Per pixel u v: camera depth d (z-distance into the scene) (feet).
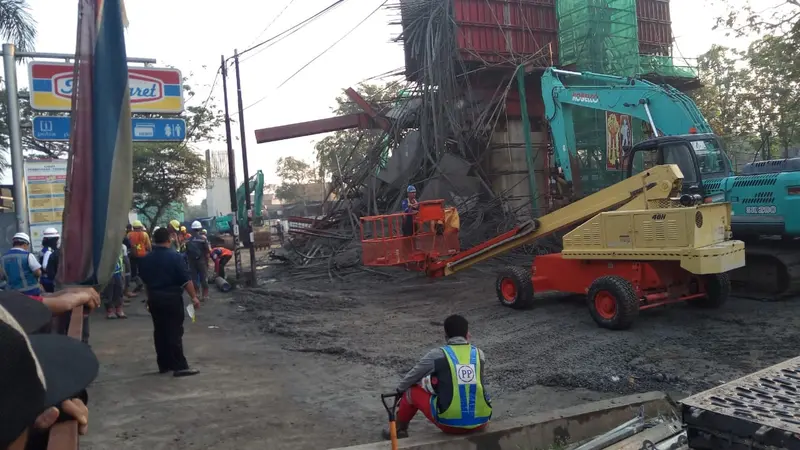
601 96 43.24
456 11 71.77
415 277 51.44
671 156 34.88
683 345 25.91
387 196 73.10
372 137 82.17
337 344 29.63
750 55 83.92
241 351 29.25
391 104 83.66
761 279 33.99
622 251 30.14
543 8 78.02
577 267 33.45
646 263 30.04
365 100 79.66
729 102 96.12
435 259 44.45
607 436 14.90
